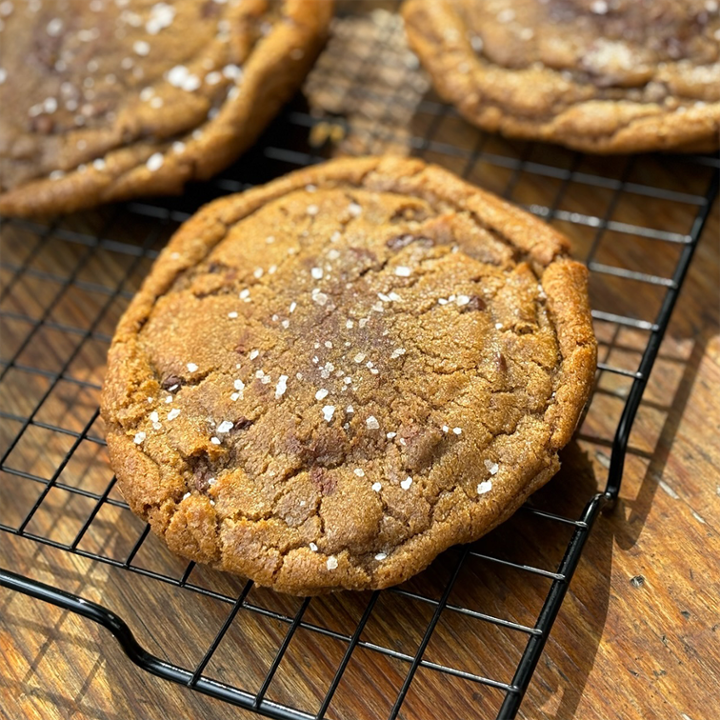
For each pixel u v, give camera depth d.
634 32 0.36
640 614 0.31
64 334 0.37
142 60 0.38
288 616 0.32
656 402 0.34
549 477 0.31
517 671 0.29
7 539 0.34
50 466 0.35
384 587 0.30
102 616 0.30
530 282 0.33
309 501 0.30
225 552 0.30
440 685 0.31
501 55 0.38
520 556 0.32
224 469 0.31
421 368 0.31
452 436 0.31
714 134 0.35
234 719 0.31
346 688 0.31
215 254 0.34
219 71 0.37
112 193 0.37
